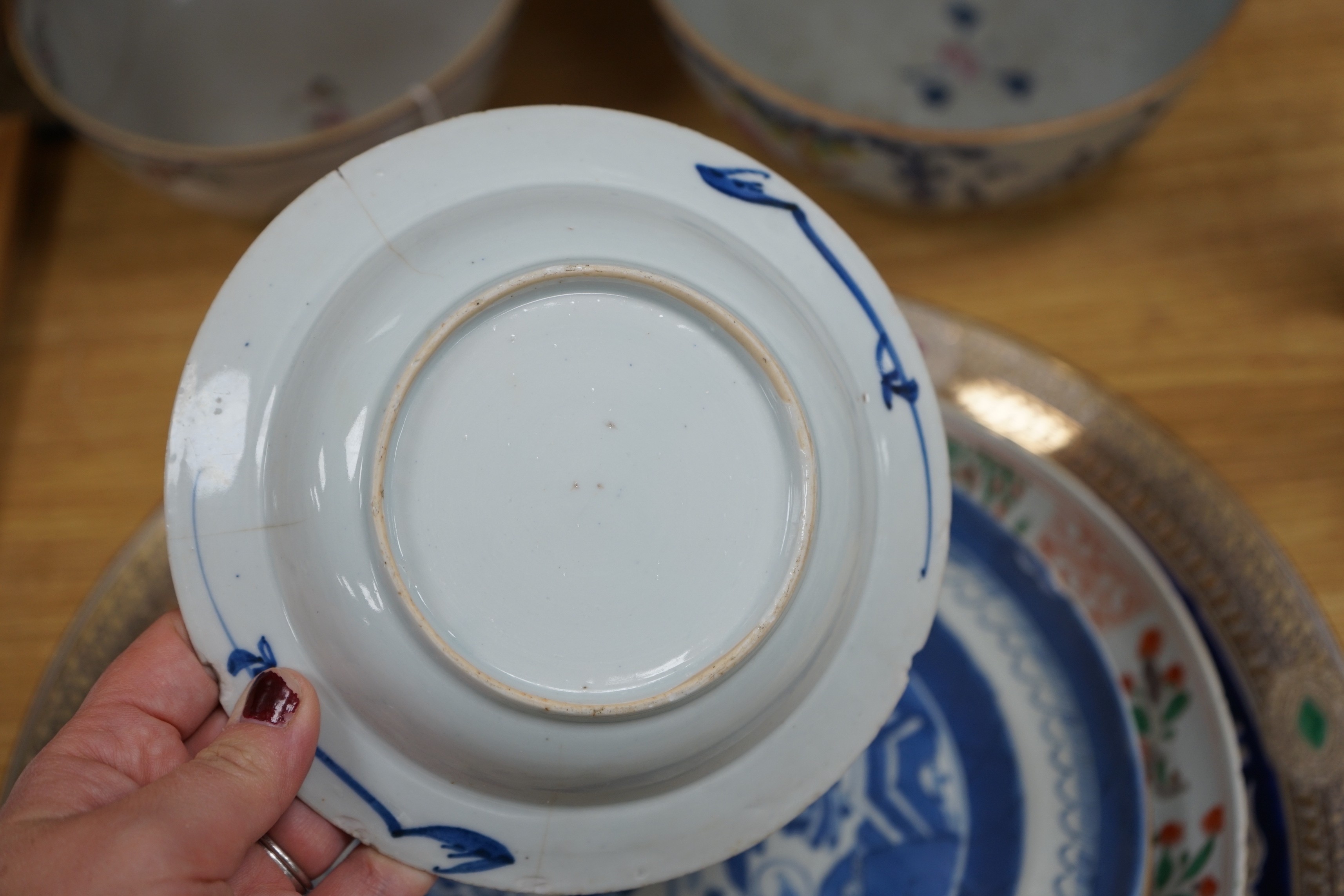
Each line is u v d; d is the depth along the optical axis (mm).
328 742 413
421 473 407
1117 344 616
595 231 422
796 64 691
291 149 545
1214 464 589
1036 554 537
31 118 648
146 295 631
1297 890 475
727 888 503
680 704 405
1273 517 577
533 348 413
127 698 464
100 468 597
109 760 453
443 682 402
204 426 410
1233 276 628
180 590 406
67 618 568
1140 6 659
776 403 412
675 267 422
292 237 419
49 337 623
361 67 682
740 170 444
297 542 405
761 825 420
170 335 623
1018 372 574
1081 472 560
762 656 410
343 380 405
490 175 429
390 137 562
